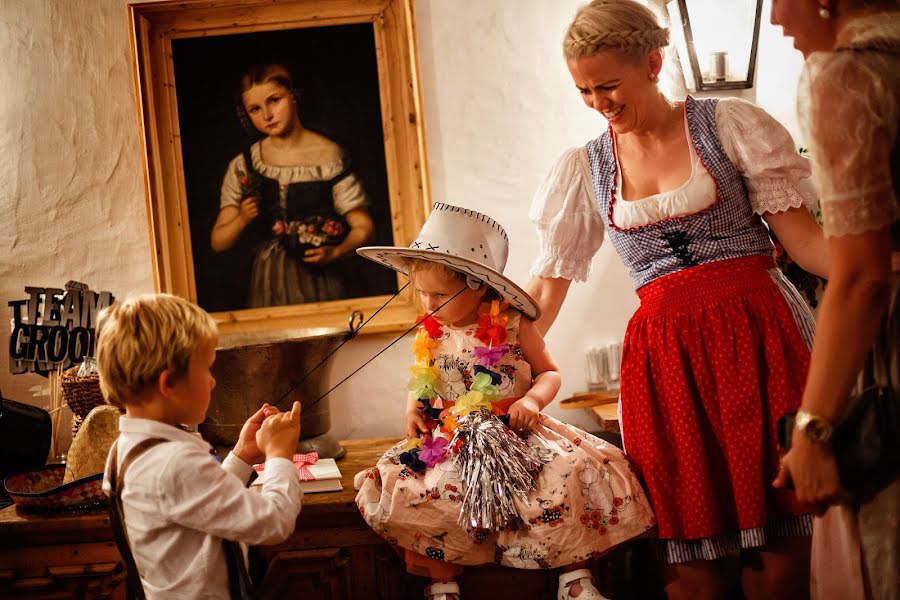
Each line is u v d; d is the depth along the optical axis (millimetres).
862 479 1384
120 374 1663
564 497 2031
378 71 2912
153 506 1627
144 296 1725
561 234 2334
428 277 2244
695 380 2062
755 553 2082
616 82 2041
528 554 2029
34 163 2918
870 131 1318
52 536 2221
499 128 2945
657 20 2078
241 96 2910
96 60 2912
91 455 2293
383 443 2867
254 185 2924
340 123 2926
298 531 2234
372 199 2936
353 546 2238
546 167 2955
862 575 1462
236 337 2773
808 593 2039
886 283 1335
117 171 2936
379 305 2947
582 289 2973
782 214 2080
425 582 2240
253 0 2871
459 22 2924
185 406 1714
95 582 2227
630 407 2152
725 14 2840
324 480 2311
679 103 2158
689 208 2057
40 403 2959
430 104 2936
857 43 1379
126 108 2924
